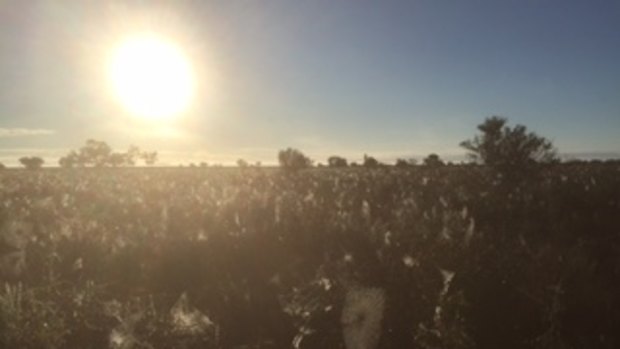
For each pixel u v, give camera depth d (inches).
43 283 388.5
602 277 351.6
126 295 383.6
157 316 321.1
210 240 469.4
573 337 260.5
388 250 351.9
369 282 298.4
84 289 372.8
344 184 1078.4
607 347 251.1
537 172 1014.4
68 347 290.0
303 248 458.6
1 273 407.2
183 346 292.0
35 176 1875.0
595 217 570.3
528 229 532.4
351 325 268.4
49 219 694.5
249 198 787.4
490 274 286.4
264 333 307.9
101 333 305.0
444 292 273.3
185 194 1042.1
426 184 967.0
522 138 1019.3
